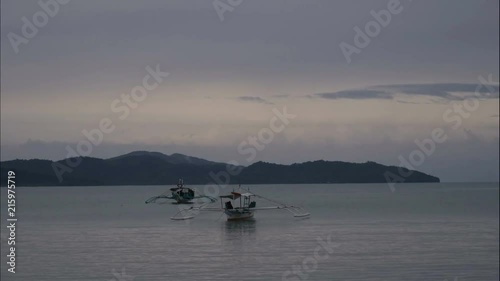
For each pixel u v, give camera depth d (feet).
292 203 542.57
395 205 498.28
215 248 204.85
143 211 419.95
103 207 479.00
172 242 222.89
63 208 462.60
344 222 313.73
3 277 152.35
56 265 168.14
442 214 376.68
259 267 165.27
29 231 266.36
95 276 153.58
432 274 157.38
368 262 173.17
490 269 164.04
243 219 320.70
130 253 190.70
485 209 432.66
